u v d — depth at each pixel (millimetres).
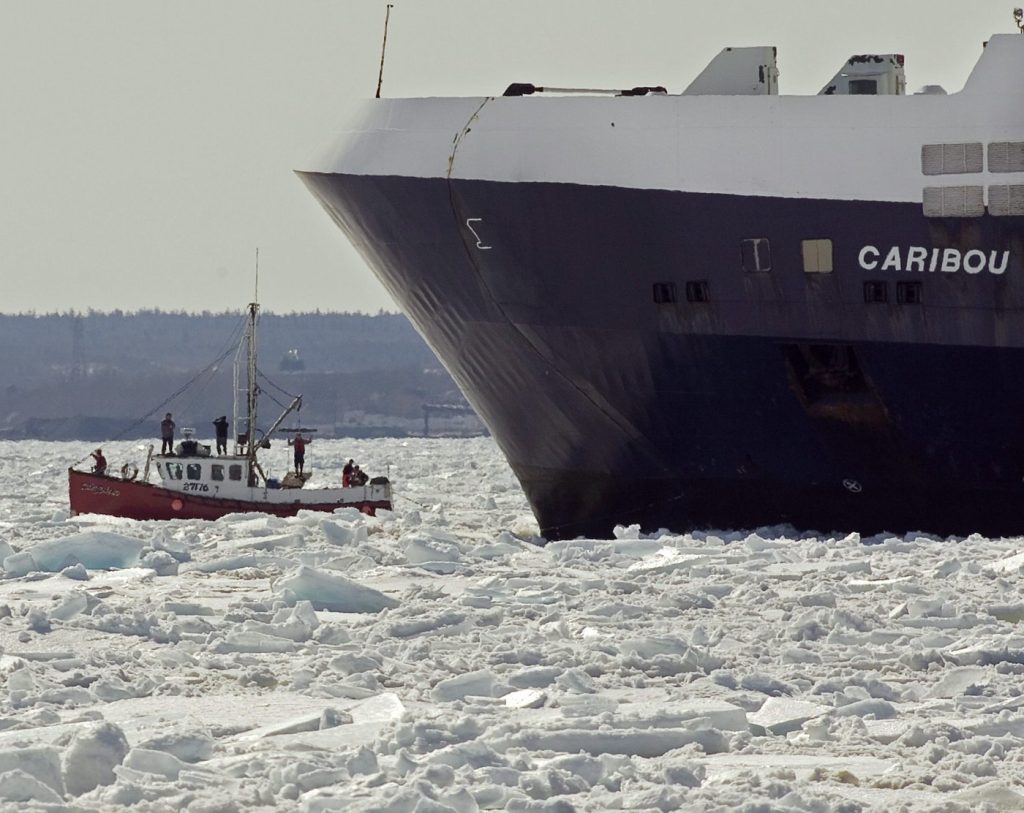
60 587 71062
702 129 91312
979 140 87750
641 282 93250
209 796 30297
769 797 31391
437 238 97562
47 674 46312
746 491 97750
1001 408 89875
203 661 48562
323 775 31578
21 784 29766
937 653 49750
